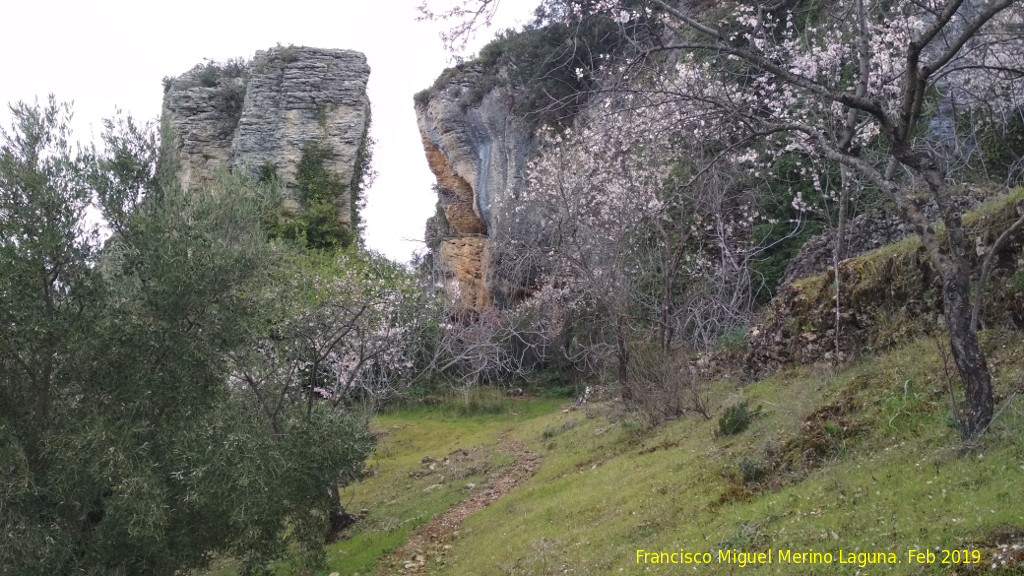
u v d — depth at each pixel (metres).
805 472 6.84
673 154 13.70
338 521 12.17
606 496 8.70
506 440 16.84
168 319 7.45
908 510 5.09
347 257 18.38
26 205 6.98
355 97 32.41
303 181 30.88
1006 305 7.69
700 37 12.54
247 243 8.19
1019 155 12.39
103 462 6.63
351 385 13.07
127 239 7.61
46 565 6.31
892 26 11.35
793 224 17.03
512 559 7.87
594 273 14.54
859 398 7.61
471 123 32.84
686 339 14.61
